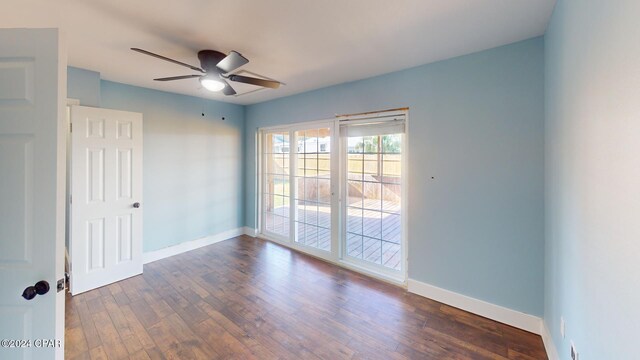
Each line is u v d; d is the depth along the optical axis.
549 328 1.95
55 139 1.19
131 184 3.13
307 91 3.83
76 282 2.74
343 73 3.00
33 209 1.19
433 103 2.65
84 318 2.33
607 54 1.02
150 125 3.63
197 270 3.37
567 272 1.54
